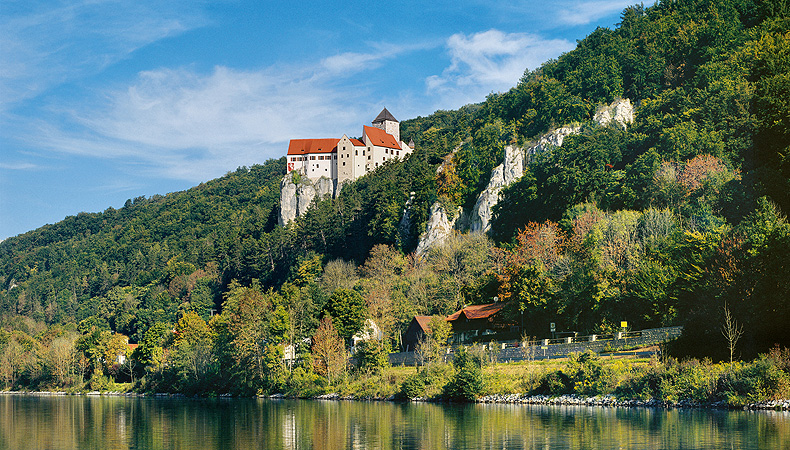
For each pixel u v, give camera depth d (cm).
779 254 7100
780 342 6812
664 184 13162
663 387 6588
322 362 11150
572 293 9962
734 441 4556
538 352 9244
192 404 10700
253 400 10931
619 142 16925
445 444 5075
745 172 12900
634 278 9262
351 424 6506
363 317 12662
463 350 9338
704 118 16100
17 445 6128
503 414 6669
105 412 9656
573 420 5909
